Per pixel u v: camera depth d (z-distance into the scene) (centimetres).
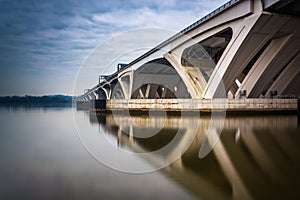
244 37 2130
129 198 530
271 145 1093
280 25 2105
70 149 995
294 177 664
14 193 559
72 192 558
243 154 923
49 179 645
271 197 533
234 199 529
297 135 1341
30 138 1295
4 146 1079
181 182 625
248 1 2050
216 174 686
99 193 555
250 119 2109
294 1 1889
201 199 528
